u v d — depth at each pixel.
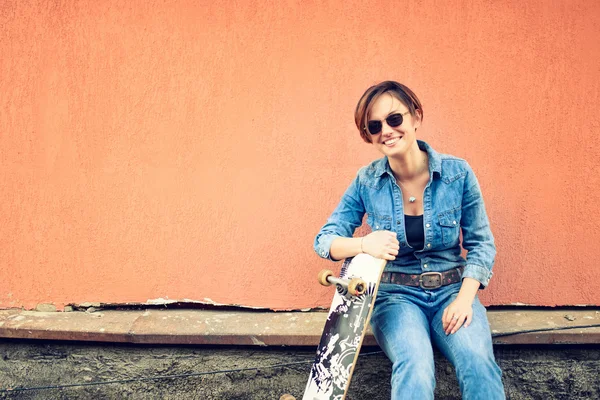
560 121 2.89
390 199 2.41
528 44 2.89
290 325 2.83
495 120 2.91
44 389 2.92
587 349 2.69
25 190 3.07
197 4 2.98
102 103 3.04
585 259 2.91
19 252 3.09
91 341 2.85
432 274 2.38
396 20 2.92
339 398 2.16
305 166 2.98
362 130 2.33
